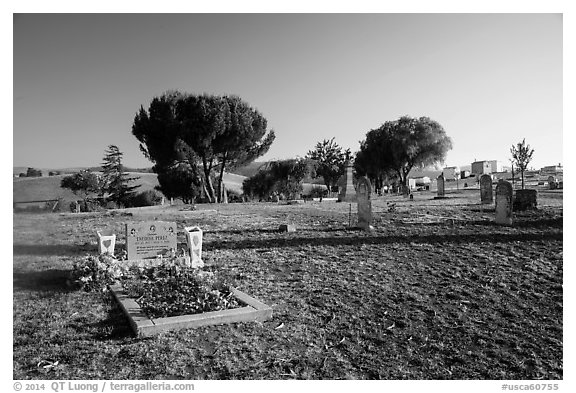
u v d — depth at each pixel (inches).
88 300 329.4
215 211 906.1
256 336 277.6
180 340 266.7
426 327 303.1
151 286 334.0
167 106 1512.1
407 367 255.1
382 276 402.6
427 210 838.5
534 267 412.5
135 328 273.3
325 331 292.5
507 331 297.3
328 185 2362.2
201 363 243.3
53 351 250.5
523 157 1192.2
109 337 270.1
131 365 238.5
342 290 366.6
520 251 468.8
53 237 465.1
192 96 1505.9
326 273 412.8
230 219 785.6
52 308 311.6
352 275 406.0
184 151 1569.9
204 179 1631.4
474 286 373.7
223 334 277.4
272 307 326.6
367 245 519.5
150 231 420.8
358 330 296.2
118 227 681.6
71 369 233.3
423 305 336.5
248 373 236.1
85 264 371.9
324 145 2805.1
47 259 416.2
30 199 546.3
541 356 267.3
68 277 370.0
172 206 1133.7
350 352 268.5
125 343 262.5
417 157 2185.0
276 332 285.1
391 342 283.0
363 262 446.6
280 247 520.1
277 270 425.7
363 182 639.1
